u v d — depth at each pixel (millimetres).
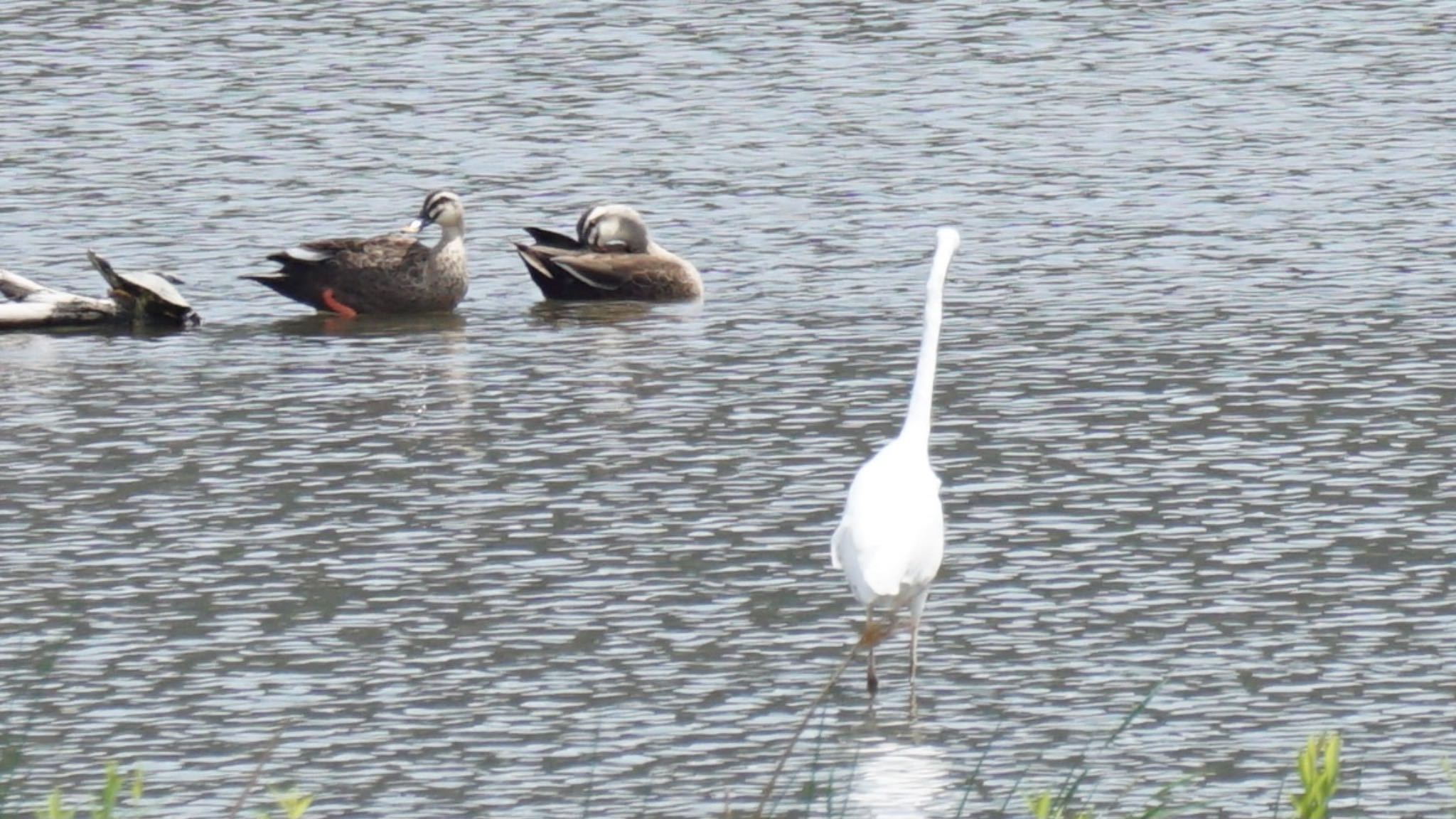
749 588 17625
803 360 24078
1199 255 27875
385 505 19641
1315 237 28516
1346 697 15461
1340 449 20672
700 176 32125
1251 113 35094
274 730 15164
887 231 29328
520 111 35594
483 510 19484
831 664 16188
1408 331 24500
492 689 15820
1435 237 28375
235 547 18609
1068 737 14953
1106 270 27312
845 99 36156
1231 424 21469
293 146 33625
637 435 21578
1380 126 34156
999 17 41688
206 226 29844
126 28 40906
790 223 29844
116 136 34062
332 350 25078
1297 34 40250
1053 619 16906
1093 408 22078
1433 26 40656
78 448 21328
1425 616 16781
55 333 25812
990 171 32062
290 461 20938
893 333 25000
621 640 16641
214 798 14180
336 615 17141
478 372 24016
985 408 22156
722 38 40188
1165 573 17734
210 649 16500
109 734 15102
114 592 17609
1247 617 16859
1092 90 36625
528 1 43000
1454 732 14891
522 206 31031
